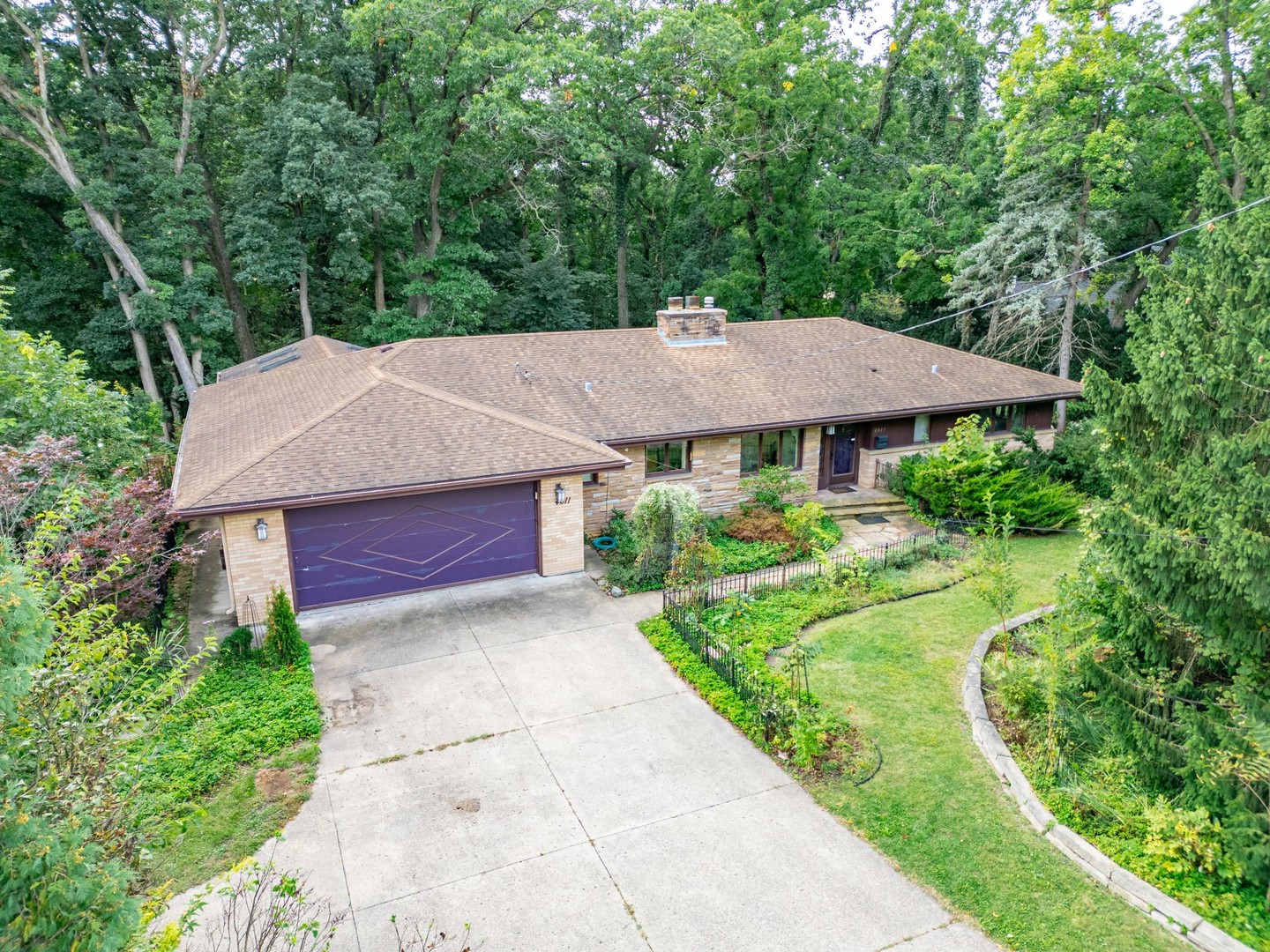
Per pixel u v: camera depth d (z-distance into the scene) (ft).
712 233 138.92
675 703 38.40
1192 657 31.55
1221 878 26.63
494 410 54.80
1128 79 75.87
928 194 106.52
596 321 135.44
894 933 25.02
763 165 110.93
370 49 100.63
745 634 44.32
